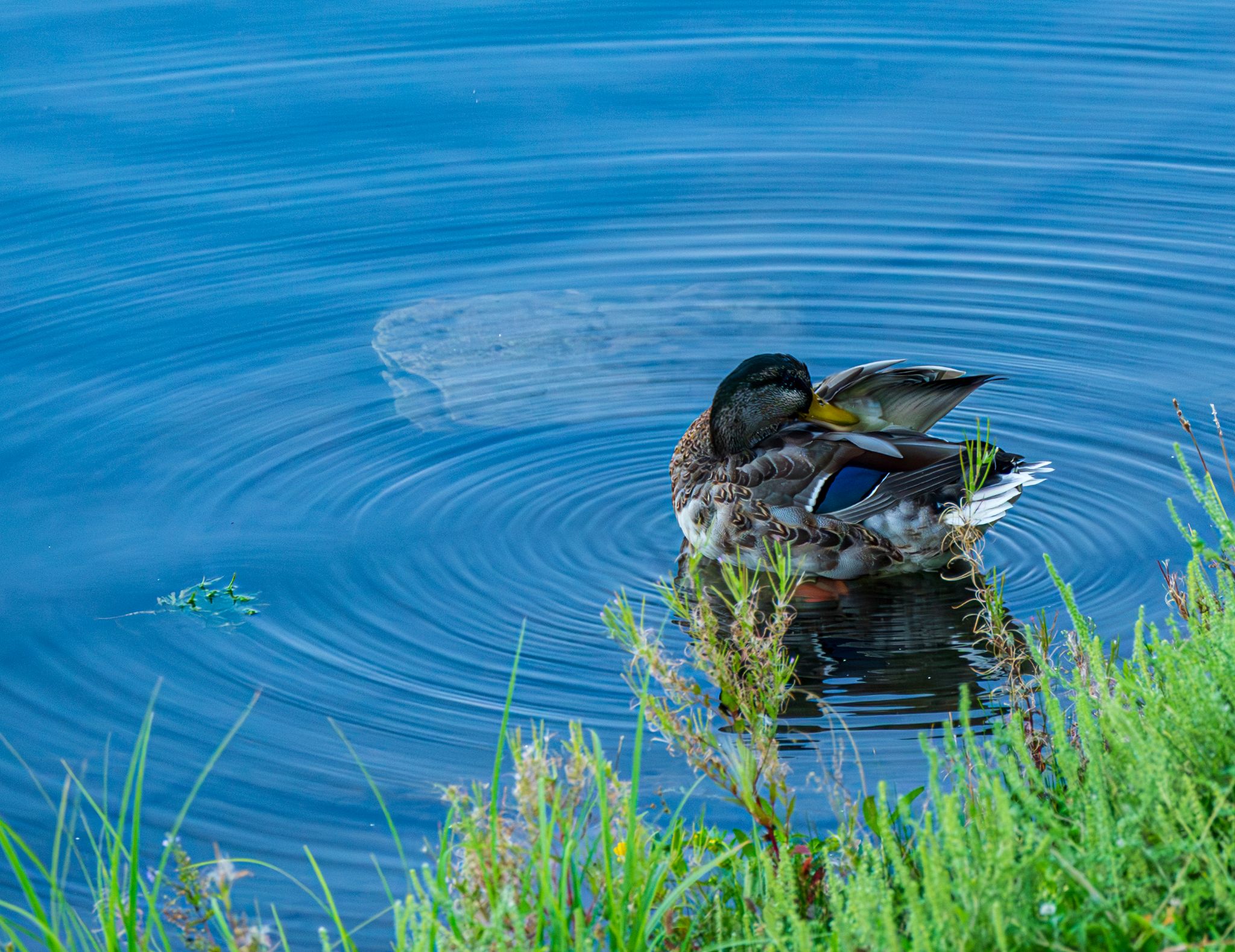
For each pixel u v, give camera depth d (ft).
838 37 73.46
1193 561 24.64
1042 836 17.99
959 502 37.70
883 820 19.53
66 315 50.96
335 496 41.37
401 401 46.34
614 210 58.70
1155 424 43.65
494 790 19.43
